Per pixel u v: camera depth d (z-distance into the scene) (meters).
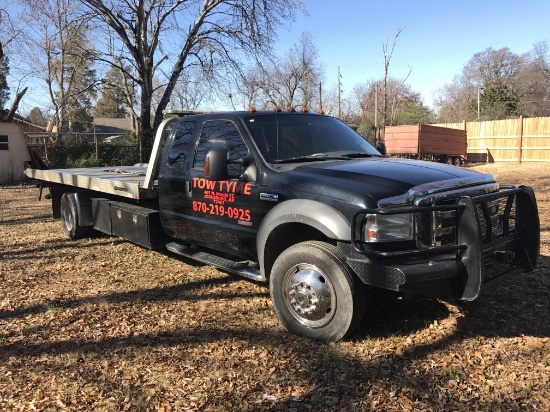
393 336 4.15
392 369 3.59
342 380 3.43
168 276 6.11
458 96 82.38
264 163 4.62
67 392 3.36
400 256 3.70
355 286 3.83
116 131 64.62
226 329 4.40
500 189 4.48
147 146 25.58
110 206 7.17
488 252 3.95
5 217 11.60
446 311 4.70
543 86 68.38
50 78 31.20
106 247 7.82
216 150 4.61
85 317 4.77
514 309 4.75
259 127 4.96
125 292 5.54
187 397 3.27
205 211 5.27
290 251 4.16
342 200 3.89
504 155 29.42
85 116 57.72
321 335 4.02
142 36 25.42
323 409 3.11
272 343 4.07
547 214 9.98
